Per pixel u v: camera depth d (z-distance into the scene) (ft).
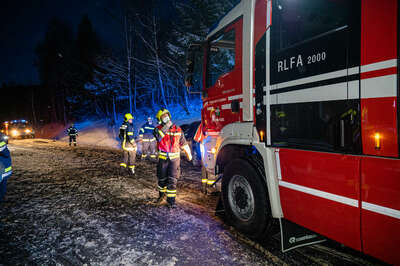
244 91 10.54
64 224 12.11
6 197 16.39
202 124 14.85
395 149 5.24
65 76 110.83
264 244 10.04
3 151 12.06
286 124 8.16
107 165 28.89
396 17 5.22
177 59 66.80
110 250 9.63
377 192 5.64
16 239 10.55
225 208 11.78
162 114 14.80
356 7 5.98
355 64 5.97
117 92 89.56
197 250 9.59
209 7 53.26
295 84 7.78
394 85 5.23
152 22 70.33
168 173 14.66
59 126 113.50
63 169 26.32
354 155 6.10
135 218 12.86
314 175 7.23
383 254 5.68
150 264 8.66
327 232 7.06
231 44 12.55
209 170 13.98
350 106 6.11
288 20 8.46
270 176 8.95
